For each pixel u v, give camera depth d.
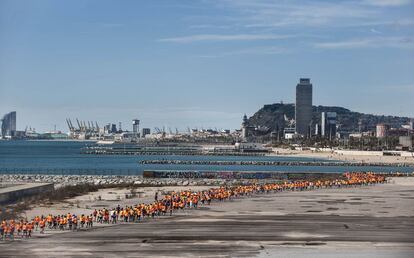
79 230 90.12
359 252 74.06
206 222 98.88
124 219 101.31
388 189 169.88
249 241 81.25
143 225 95.38
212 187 175.88
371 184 190.00
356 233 88.06
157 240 81.56
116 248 75.69
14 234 85.88
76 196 142.88
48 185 155.88
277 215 108.19
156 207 108.75
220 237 84.19
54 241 80.44
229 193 142.25
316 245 78.62
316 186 176.00
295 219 102.75
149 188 171.25
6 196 126.00
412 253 73.56
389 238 83.94
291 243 79.88
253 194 152.00
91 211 111.88
